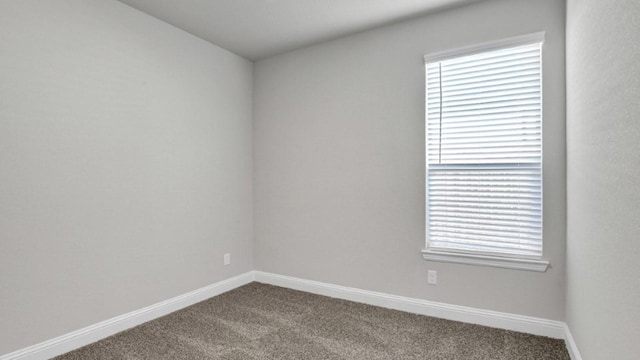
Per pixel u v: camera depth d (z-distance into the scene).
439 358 2.28
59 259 2.34
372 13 2.87
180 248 3.16
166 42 3.04
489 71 2.70
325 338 2.57
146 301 2.88
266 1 2.68
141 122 2.84
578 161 2.03
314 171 3.54
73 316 2.41
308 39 3.38
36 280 2.23
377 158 3.18
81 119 2.45
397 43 3.06
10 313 2.12
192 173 3.27
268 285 3.80
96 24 2.54
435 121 2.92
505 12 2.61
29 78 2.19
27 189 2.19
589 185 1.77
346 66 3.33
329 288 3.46
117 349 2.41
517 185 2.61
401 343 2.48
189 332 2.67
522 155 2.59
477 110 2.74
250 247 3.92
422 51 2.95
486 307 2.74
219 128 3.54
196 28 3.15
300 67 3.61
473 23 2.73
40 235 2.25
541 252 2.53
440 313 2.91
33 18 2.21
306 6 2.76
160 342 2.51
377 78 3.17
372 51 3.18
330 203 3.44
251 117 3.93
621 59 1.29
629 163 1.21
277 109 3.77
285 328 2.74
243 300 3.35
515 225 2.62
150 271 2.91
